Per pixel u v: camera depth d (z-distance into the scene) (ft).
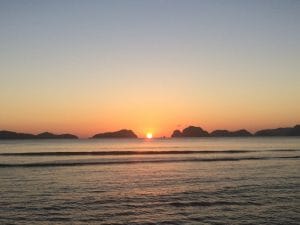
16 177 162.09
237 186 136.98
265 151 368.89
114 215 92.73
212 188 132.67
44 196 117.19
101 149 439.63
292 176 166.40
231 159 263.08
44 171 185.78
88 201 109.40
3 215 91.76
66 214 93.45
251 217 90.58
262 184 141.69
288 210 97.40
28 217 90.17
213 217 90.89
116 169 198.29
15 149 438.40
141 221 87.40
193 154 324.60
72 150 411.13
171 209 99.35
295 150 388.98
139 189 131.23
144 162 240.12
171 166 215.10
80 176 167.02
